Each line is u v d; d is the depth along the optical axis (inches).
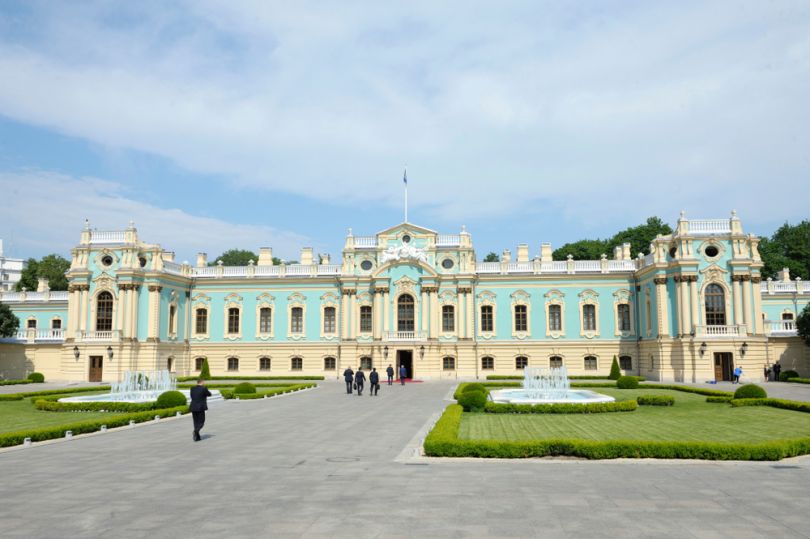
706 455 818.2
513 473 745.0
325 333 3176.7
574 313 3093.0
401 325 3075.8
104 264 2989.7
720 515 565.0
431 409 1534.2
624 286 3068.4
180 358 3159.5
